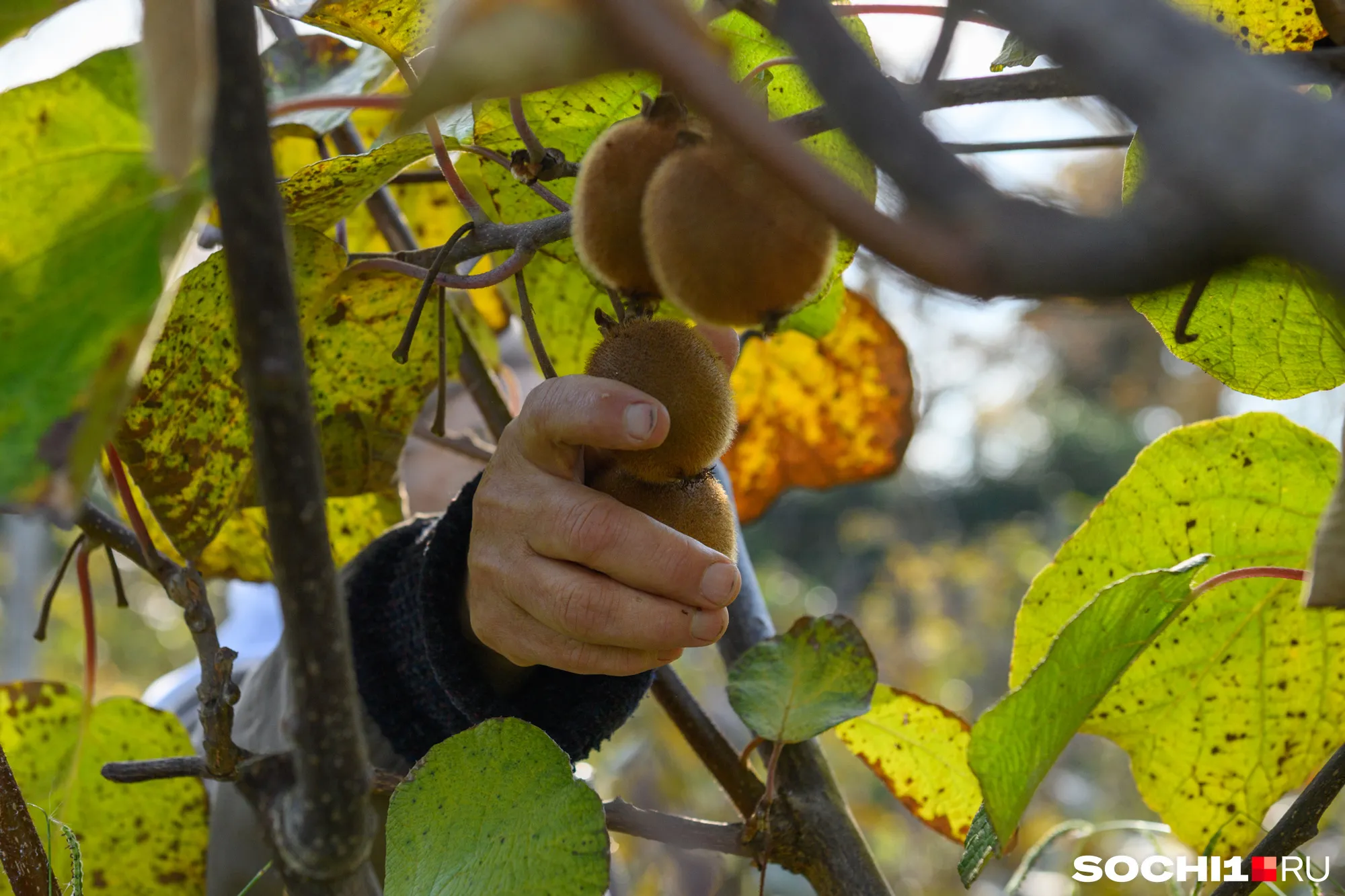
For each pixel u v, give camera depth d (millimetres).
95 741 851
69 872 826
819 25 336
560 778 603
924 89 420
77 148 498
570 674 788
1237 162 266
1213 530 768
